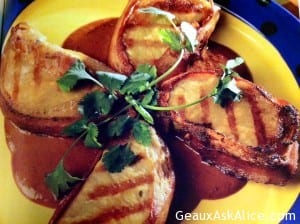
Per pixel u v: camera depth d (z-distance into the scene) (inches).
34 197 9.5
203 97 9.9
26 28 10.2
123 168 9.5
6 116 9.8
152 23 10.2
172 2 10.4
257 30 10.5
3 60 10.0
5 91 9.9
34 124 9.7
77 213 9.4
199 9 10.4
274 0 11.0
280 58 10.4
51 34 10.2
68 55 10.0
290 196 9.8
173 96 9.8
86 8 10.4
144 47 10.1
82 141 9.6
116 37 10.2
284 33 10.5
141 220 9.3
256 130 9.8
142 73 9.9
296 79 10.3
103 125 9.7
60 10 10.3
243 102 9.9
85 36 10.2
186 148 9.7
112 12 10.4
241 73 10.3
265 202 9.7
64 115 9.7
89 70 9.9
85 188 9.4
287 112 9.9
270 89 10.3
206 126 9.8
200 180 9.7
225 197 9.7
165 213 9.5
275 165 9.8
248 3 10.6
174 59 10.1
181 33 10.2
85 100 9.7
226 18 10.5
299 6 10.9
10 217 9.4
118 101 9.7
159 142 9.7
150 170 9.5
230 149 9.8
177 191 9.6
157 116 9.7
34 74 9.9
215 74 10.0
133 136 9.6
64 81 9.7
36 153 9.6
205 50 10.3
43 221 9.4
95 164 9.5
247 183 9.8
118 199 9.4
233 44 10.4
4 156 9.6
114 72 10.0
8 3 10.3
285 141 9.8
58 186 9.5
